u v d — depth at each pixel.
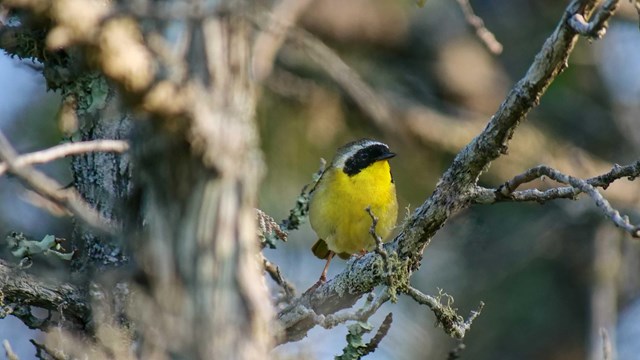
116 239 5.82
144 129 5.39
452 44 19.22
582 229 18.80
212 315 5.35
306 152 16.03
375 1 18.11
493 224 18.45
